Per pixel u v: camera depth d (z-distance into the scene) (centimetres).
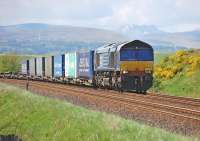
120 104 3247
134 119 2559
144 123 2394
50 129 2709
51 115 3002
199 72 4800
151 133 1889
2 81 9288
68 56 6981
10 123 3519
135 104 3203
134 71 4622
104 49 5125
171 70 5206
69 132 2402
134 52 4622
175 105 3172
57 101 3528
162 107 2997
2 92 5019
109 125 2170
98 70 5359
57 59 7719
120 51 4594
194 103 3309
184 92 4531
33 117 3281
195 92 4400
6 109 4122
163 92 4825
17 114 3616
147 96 3969
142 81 4631
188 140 1733
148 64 4653
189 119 2373
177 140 1733
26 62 10819
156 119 2458
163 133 1872
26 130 3100
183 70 5109
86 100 3731
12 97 4550
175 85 4831
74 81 6725
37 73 9500
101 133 2098
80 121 2469
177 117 2469
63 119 2695
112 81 4850
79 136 2248
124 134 1977
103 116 2448
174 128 2169
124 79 4584
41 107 3412
